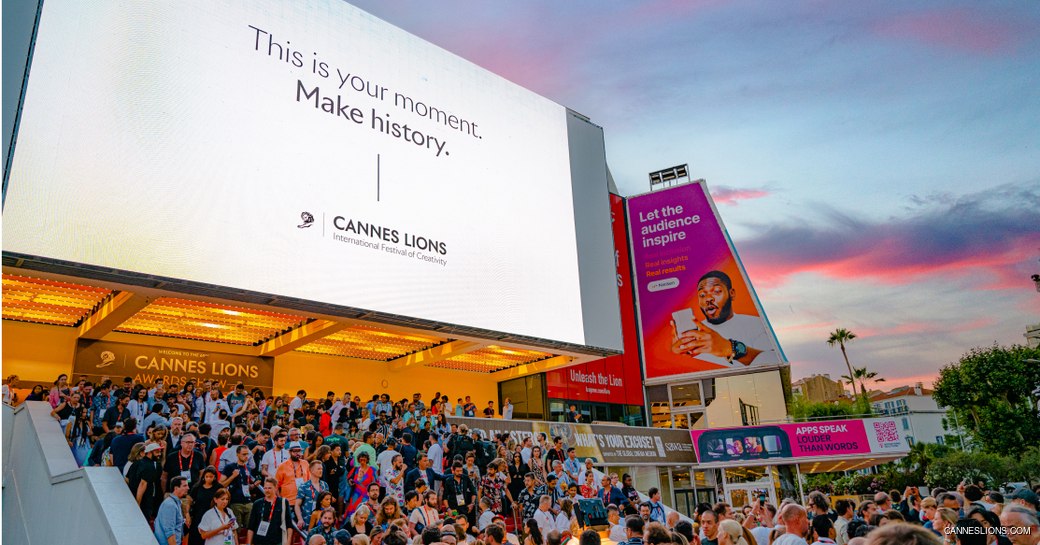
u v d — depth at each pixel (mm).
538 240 22641
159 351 20234
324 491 11031
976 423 48312
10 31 13422
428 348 23672
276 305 16172
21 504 12570
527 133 23672
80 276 13586
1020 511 5656
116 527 9086
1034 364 46656
